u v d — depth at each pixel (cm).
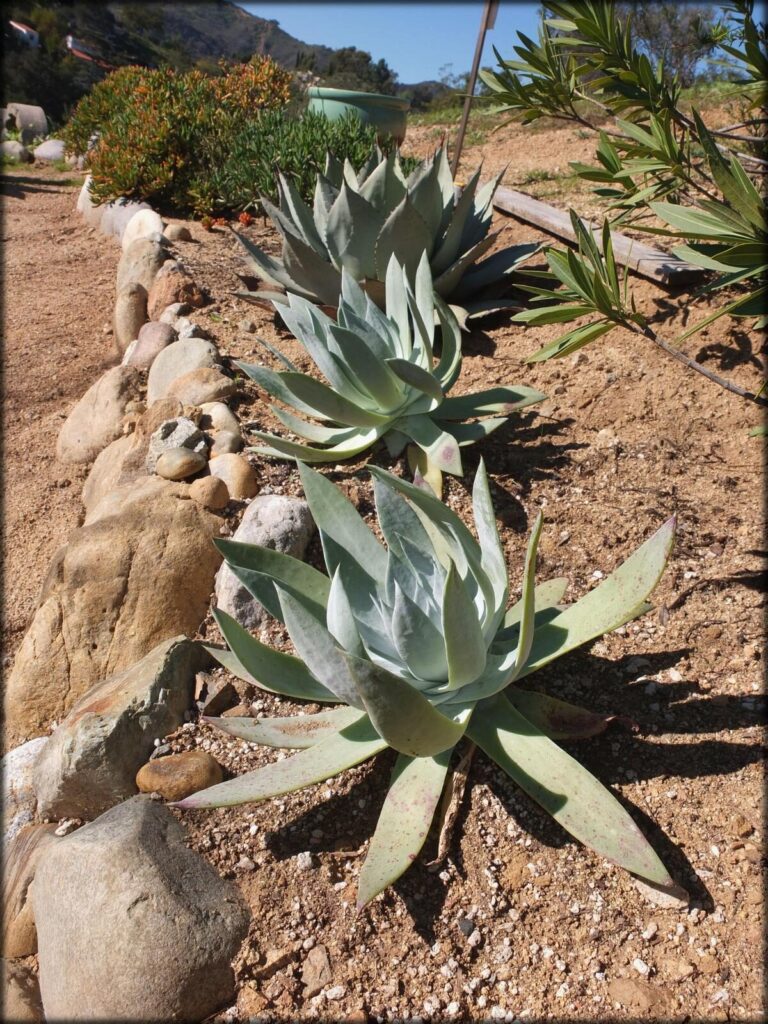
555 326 455
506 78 379
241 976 208
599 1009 192
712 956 196
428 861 228
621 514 323
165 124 769
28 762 280
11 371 579
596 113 881
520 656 215
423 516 307
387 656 248
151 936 205
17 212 1009
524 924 212
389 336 380
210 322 491
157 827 232
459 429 359
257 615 306
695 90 822
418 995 201
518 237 559
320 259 433
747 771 232
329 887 224
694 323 402
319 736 245
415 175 463
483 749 233
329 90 790
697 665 266
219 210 732
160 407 394
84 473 454
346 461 375
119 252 789
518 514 334
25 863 248
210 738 269
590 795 213
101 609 307
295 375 326
